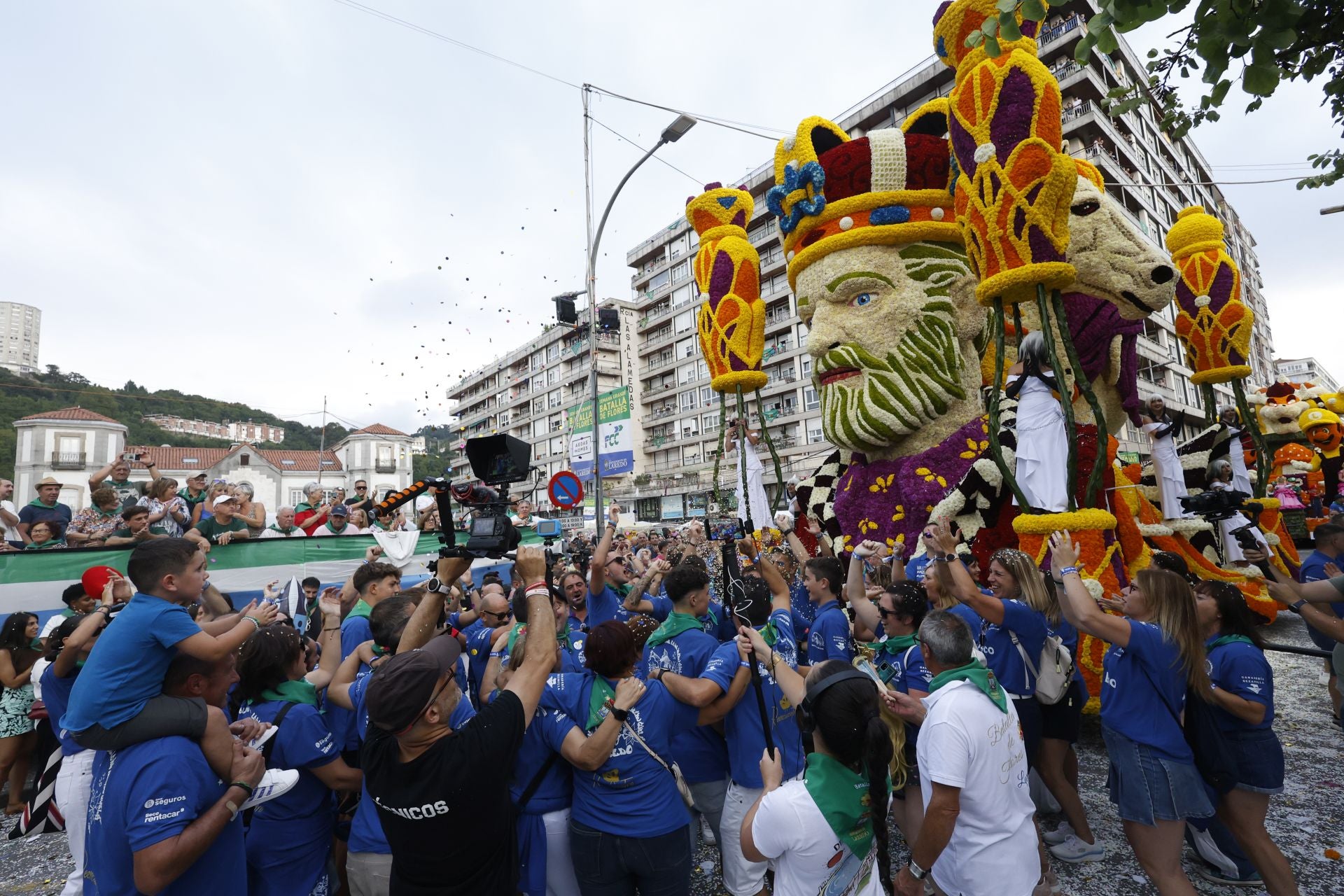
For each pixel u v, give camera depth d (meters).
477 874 2.07
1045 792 4.09
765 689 3.37
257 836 2.82
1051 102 4.17
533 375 63.50
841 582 4.43
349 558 8.45
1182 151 37.81
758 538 6.84
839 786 2.13
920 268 6.48
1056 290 4.14
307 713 2.93
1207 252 7.71
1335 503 11.56
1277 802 4.13
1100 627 2.83
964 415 6.63
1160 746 2.78
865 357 6.55
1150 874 2.80
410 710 1.96
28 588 6.44
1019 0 3.12
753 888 3.15
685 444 48.62
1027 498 4.32
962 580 3.44
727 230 7.55
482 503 2.69
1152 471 7.40
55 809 4.53
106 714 2.23
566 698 2.92
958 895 2.36
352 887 2.81
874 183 6.56
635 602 5.37
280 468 50.56
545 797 2.93
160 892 2.26
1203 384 7.73
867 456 7.15
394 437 55.78
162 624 2.37
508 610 4.77
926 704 2.55
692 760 3.61
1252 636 3.12
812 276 6.84
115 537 7.34
